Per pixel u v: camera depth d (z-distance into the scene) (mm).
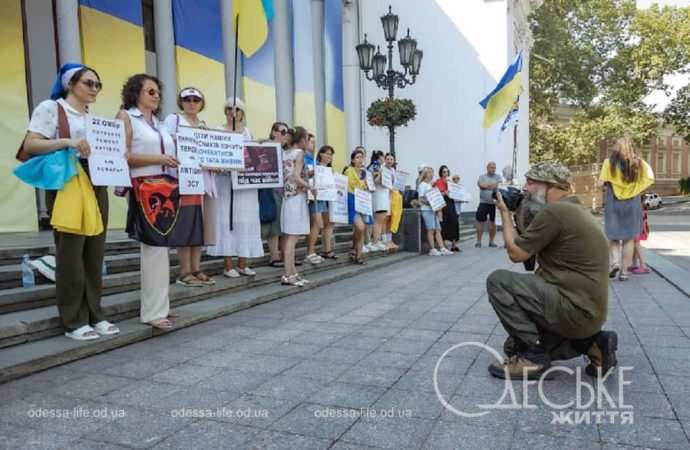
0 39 8305
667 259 9375
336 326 4953
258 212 6469
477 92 19812
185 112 5523
